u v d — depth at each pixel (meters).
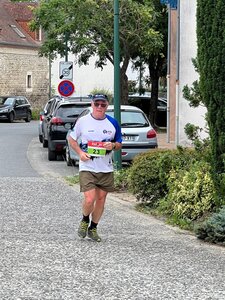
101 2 33.91
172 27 28.11
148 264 9.06
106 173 10.54
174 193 12.49
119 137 10.62
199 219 12.02
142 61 42.16
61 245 10.18
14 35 65.31
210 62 11.27
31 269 8.66
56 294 7.54
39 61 68.69
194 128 13.39
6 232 11.16
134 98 46.12
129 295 7.56
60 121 24.30
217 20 11.12
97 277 8.32
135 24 34.75
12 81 64.62
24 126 49.06
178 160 13.32
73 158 21.89
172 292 7.72
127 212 13.43
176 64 25.66
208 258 9.52
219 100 11.27
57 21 35.34
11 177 18.97
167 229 11.69
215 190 11.85
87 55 38.94
